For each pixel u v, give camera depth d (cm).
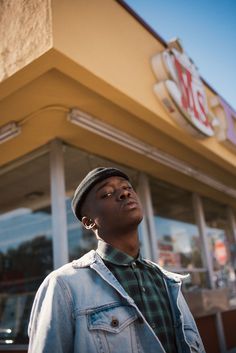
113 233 137
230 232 733
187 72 438
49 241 383
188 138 422
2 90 283
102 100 326
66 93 306
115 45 330
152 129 395
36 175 404
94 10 313
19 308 387
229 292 638
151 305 130
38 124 348
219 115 517
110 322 117
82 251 388
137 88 344
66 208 383
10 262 419
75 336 116
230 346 571
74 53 269
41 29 261
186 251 569
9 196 432
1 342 374
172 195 582
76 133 377
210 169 541
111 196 139
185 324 141
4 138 350
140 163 478
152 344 117
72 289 124
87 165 421
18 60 268
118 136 380
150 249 482
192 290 537
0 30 295
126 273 133
